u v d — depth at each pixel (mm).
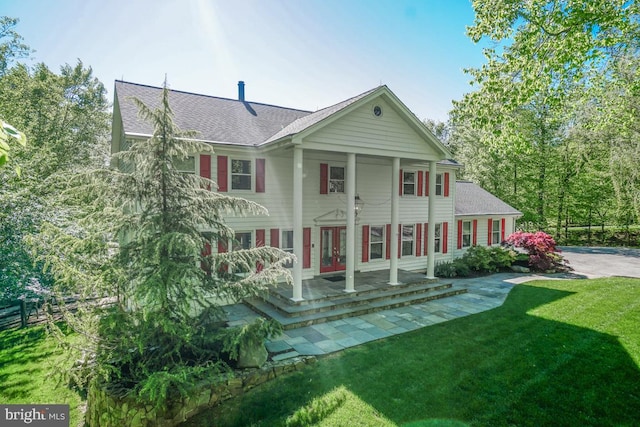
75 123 21016
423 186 15180
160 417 4512
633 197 15156
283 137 8977
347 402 4914
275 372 5715
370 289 10188
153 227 5082
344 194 12758
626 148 13836
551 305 9719
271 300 9492
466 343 7023
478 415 4551
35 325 8828
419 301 10297
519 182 25641
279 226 11141
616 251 22078
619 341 6891
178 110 10977
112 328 4598
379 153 10344
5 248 7965
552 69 9133
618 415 4496
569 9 8094
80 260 4844
